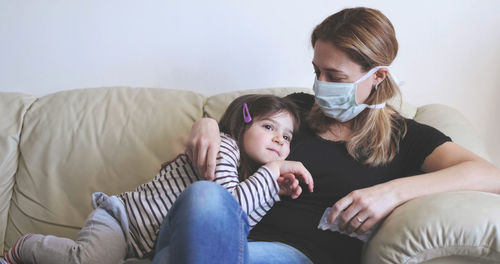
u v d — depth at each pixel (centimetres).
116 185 141
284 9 168
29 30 175
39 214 140
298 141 123
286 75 175
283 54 173
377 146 114
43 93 179
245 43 173
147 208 110
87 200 141
